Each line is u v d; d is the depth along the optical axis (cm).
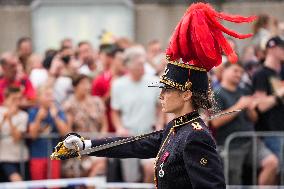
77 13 3769
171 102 1199
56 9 3775
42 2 3781
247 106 2075
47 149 2175
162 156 1194
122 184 2058
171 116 2159
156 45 2916
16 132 2159
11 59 2341
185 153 1155
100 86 2389
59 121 2188
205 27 1174
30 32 3912
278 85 2175
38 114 2173
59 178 2178
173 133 1200
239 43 2994
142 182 2175
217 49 1192
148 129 2230
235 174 2106
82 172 2192
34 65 2588
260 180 2120
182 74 1191
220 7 3550
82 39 3766
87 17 3766
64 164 2184
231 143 2102
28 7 3941
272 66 2192
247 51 2619
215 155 1156
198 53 1174
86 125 2252
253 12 3759
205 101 1202
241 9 3741
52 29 3781
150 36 3897
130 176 2181
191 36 1180
